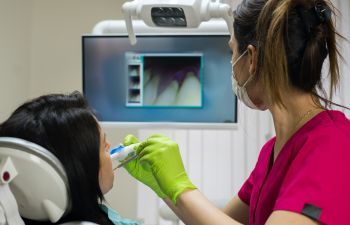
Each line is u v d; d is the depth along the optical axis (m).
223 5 1.38
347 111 2.13
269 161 1.11
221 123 1.69
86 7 2.46
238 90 1.08
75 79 2.48
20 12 2.33
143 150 1.12
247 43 1.00
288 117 1.00
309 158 0.90
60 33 2.48
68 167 0.94
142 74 1.72
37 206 0.87
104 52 1.73
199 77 1.69
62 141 0.94
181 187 1.02
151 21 1.44
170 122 1.71
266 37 0.91
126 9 1.45
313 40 0.92
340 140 0.91
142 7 1.40
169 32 1.72
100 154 1.03
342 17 2.15
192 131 2.31
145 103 1.72
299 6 0.92
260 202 1.05
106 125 1.73
